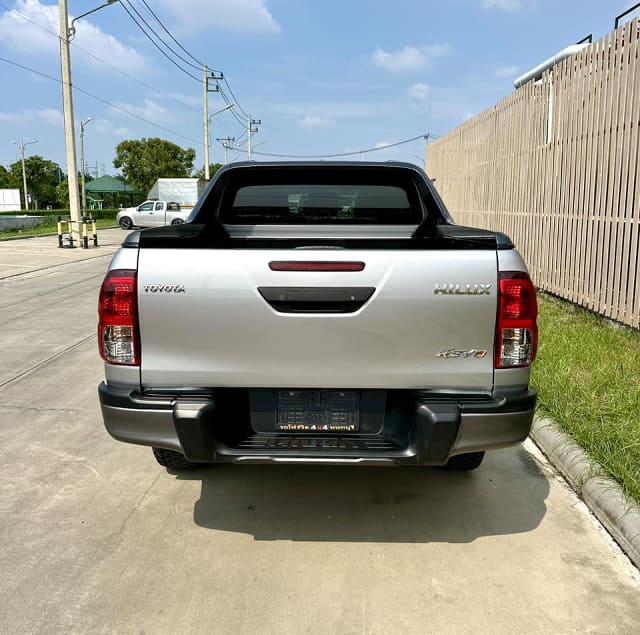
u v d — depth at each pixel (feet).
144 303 9.04
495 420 9.14
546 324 24.03
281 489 12.35
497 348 9.12
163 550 10.14
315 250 8.89
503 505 11.72
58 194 293.43
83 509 11.48
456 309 8.98
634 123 21.93
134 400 9.20
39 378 19.77
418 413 9.10
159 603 8.78
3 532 10.64
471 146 44.70
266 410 9.68
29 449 14.21
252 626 8.31
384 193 15.48
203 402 9.12
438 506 11.68
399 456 9.11
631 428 13.41
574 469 12.50
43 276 46.29
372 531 10.78
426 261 8.90
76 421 15.99
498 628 8.28
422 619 8.46
